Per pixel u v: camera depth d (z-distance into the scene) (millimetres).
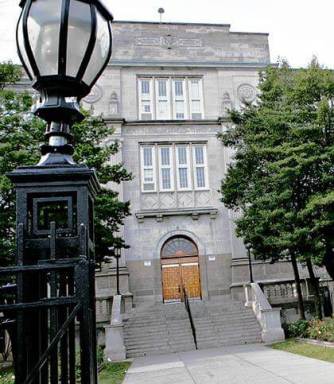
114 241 16656
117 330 17359
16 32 2178
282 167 16688
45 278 2055
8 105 15062
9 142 14086
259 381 9938
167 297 24688
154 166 26234
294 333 18078
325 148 16297
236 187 19625
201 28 28875
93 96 26312
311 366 11273
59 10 2027
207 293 24625
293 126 16750
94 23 2078
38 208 1942
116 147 17719
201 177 26609
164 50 28125
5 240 13898
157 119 27094
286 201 16844
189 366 13320
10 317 1935
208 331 19219
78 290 1754
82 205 1942
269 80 19172
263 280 24469
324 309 21719
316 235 16422
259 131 18609
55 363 1780
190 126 26906
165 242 25375
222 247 25422
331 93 17250
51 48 2055
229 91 28016
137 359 16688
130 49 27703
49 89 2125
